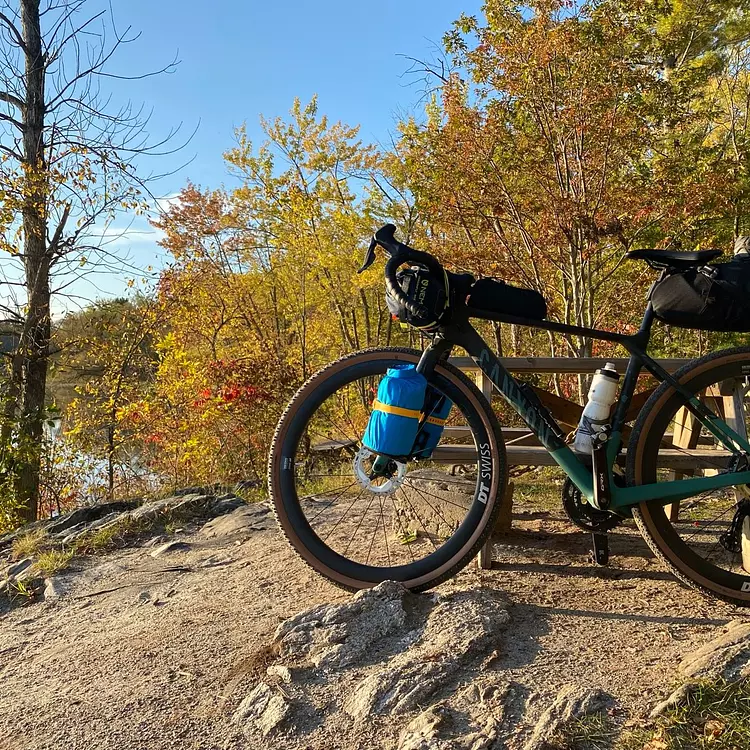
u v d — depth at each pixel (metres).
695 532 2.88
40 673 2.19
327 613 2.10
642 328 2.28
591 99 6.32
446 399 2.28
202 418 11.54
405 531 3.01
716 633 1.96
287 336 14.23
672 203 6.54
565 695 1.64
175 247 13.46
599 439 2.16
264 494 4.69
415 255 2.17
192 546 3.48
